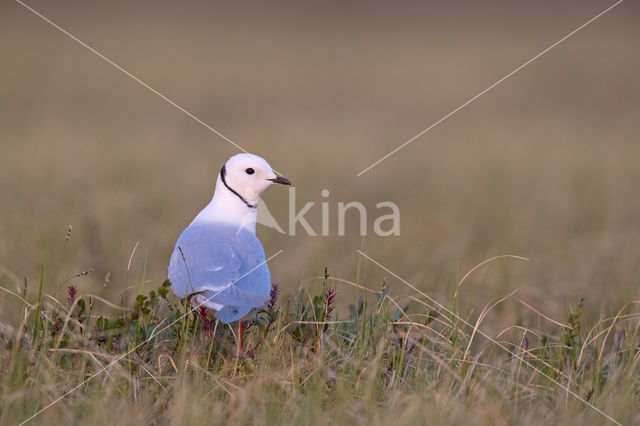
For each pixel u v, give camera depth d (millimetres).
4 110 31047
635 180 20656
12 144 23172
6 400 6875
